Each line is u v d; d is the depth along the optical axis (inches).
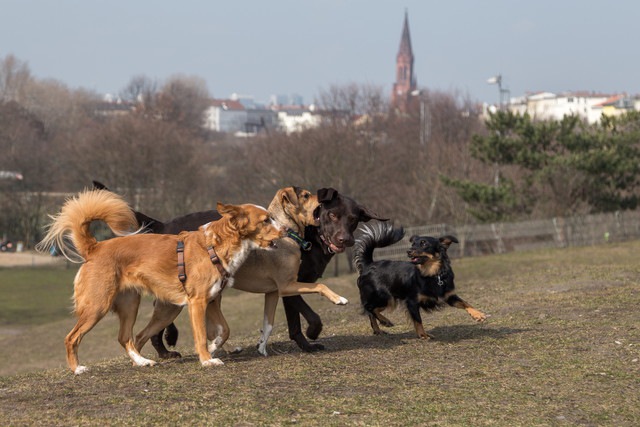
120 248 330.0
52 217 335.0
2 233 2448.3
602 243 1526.8
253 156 1993.1
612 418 252.8
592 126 1711.4
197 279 327.6
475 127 2950.3
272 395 276.8
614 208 1622.8
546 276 726.5
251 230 331.3
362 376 307.6
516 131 1593.3
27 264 2193.7
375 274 411.5
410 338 404.8
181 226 382.6
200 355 331.9
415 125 2827.3
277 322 694.5
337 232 369.7
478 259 1249.4
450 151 1886.1
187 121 4202.8
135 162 2055.9
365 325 475.8
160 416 250.7
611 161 1539.1
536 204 1608.0
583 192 1624.0
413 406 263.7
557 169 1549.0
